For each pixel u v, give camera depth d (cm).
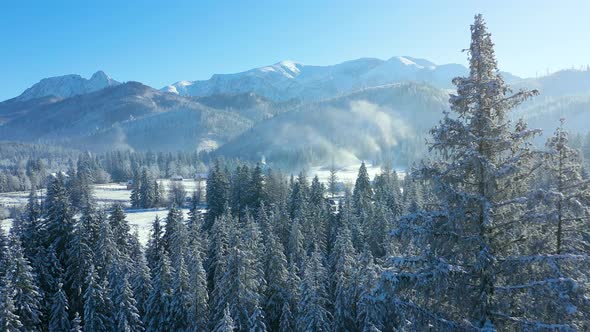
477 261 1139
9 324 3631
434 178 1241
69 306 4950
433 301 1273
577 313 1104
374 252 6088
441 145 1279
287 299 4516
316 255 4450
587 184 1395
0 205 13500
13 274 4084
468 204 1212
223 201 8831
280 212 7069
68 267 5022
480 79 1224
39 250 5009
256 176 9144
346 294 4153
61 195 5591
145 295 4669
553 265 1083
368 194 9194
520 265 1151
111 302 4412
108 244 5050
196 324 4131
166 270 4438
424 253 1223
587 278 1175
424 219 1241
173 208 6306
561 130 1511
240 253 4272
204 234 6438
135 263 5134
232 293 4234
